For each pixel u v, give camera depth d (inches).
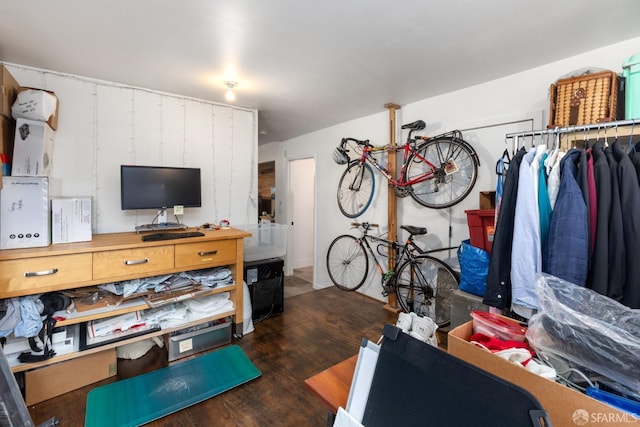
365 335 107.5
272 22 66.1
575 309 40.8
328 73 94.2
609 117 63.5
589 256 51.8
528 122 91.9
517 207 58.2
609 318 39.5
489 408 23.5
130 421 64.9
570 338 36.2
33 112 79.2
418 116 123.5
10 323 66.2
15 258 65.8
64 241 79.7
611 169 50.9
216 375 81.7
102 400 71.2
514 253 57.8
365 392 32.1
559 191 54.0
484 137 103.0
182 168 106.4
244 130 131.0
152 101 108.7
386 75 96.2
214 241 96.0
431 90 110.3
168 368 84.9
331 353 94.9
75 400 72.1
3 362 41.2
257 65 88.4
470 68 90.9
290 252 198.5
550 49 79.2
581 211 50.9
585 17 64.4
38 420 65.7
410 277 122.7
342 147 145.9
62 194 93.5
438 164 115.5
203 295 96.7
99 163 99.7
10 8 60.6
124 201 95.3
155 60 85.1
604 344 33.7
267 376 82.5
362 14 63.2
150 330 85.7
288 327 114.0
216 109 123.3
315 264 180.1
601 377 34.6
